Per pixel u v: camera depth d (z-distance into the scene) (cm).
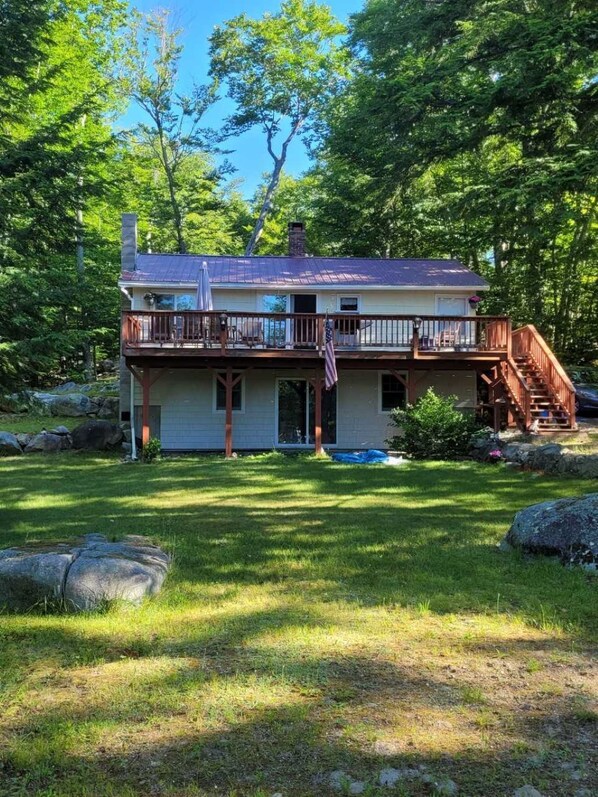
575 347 2552
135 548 590
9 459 1734
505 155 2516
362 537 748
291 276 1986
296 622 453
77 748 291
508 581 549
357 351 1714
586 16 1517
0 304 1085
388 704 328
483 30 1761
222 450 1911
